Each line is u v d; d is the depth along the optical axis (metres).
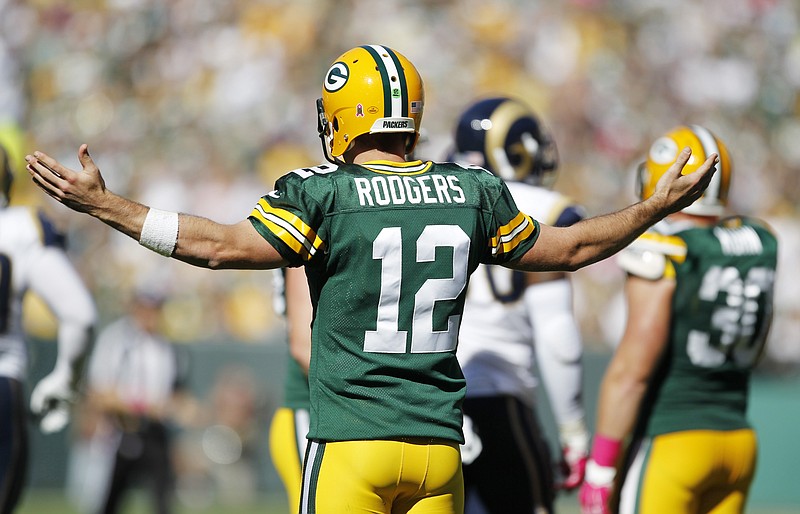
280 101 55.12
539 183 18.48
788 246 51.66
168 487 31.00
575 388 17.41
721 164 16.83
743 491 16.89
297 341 16.09
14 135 20.83
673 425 16.34
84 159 11.33
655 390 16.56
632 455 16.66
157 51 58.78
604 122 55.16
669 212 12.80
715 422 16.41
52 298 19.75
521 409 17.22
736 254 16.58
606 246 12.68
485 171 12.84
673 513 16.34
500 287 17.09
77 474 37.66
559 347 17.09
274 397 38.97
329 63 57.09
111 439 30.61
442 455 12.19
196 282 46.66
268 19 58.50
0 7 60.12
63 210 49.81
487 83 56.00
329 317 12.16
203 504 38.06
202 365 38.84
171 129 55.12
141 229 11.41
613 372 16.48
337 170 12.27
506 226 12.52
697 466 16.27
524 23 58.56
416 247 12.10
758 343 16.84
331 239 11.99
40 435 37.97
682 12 60.34
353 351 12.10
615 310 46.00
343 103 12.64
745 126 57.91
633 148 54.72
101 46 59.31
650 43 59.00
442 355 12.28
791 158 57.47
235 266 11.72
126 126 55.84
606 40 58.38
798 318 48.94
